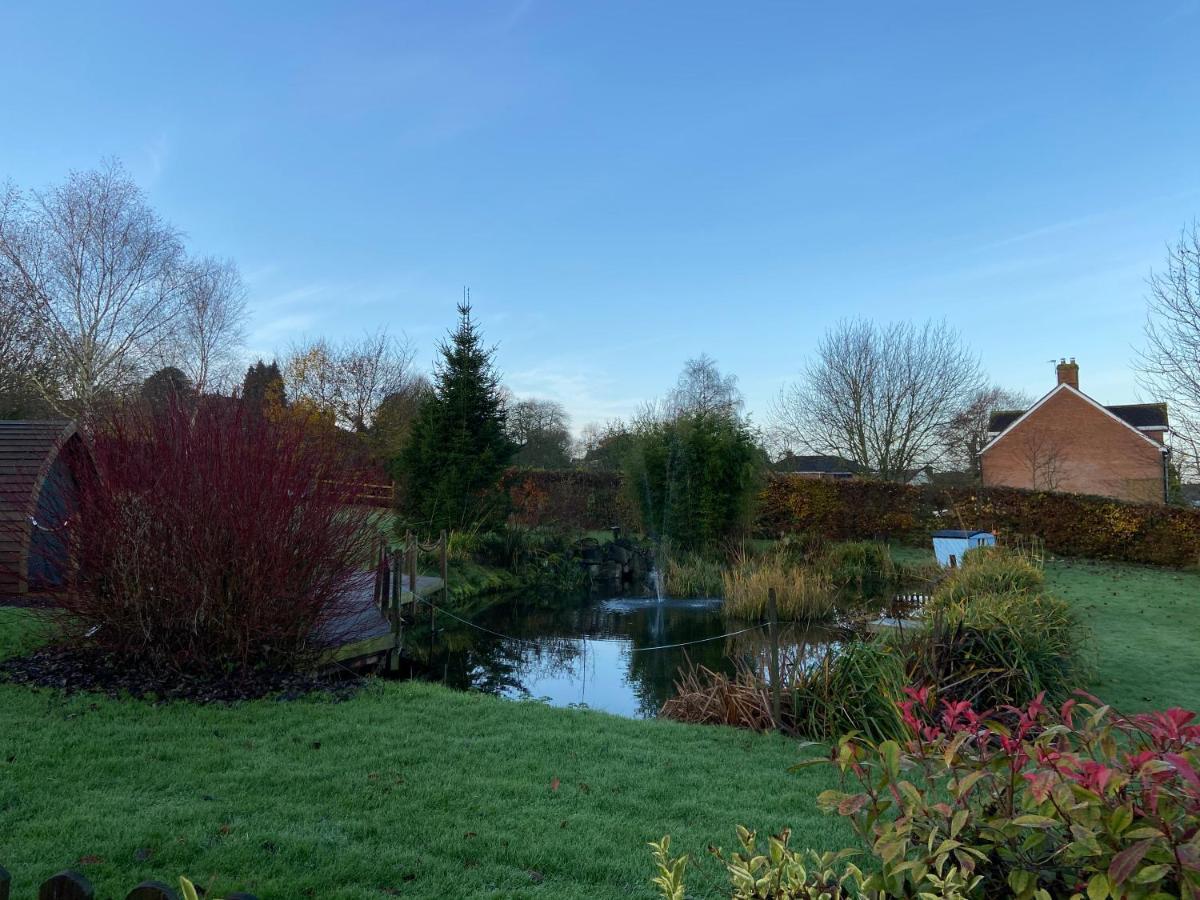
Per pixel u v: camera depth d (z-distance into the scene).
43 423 11.12
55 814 4.06
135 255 27.69
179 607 6.96
